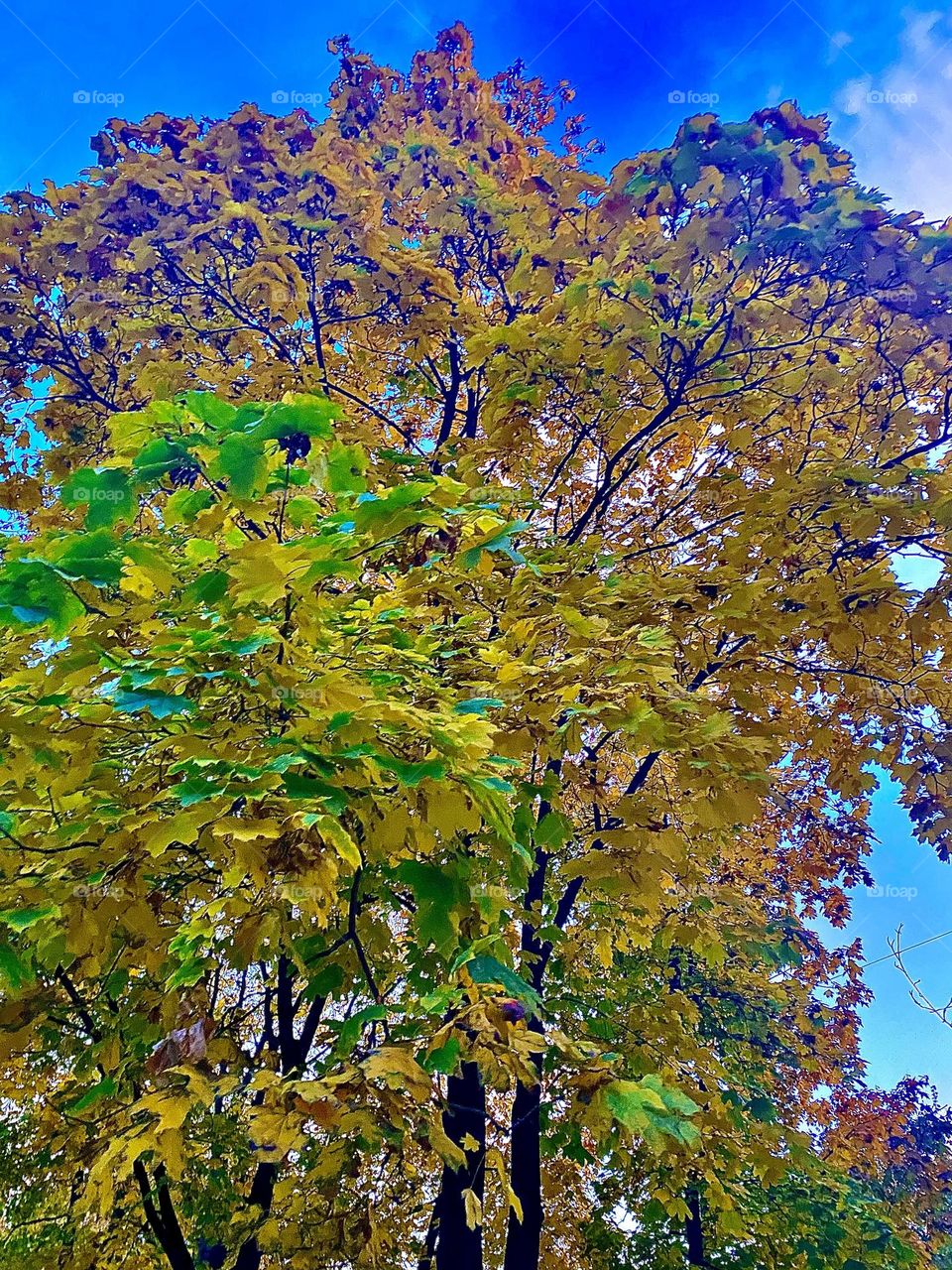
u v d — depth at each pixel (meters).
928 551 4.57
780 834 8.48
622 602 4.07
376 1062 1.86
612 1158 5.82
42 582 2.04
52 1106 3.71
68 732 2.37
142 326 5.14
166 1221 3.48
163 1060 2.17
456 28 7.09
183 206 5.10
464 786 2.29
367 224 5.02
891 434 5.42
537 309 5.97
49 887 2.23
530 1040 1.96
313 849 2.05
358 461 2.33
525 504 4.34
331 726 2.14
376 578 4.69
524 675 3.14
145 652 2.57
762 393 5.52
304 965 2.97
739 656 4.44
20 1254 4.27
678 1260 7.49
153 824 2.21
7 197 5.60
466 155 6.29
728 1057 9.00
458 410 6.75
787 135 4.33
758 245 4.37
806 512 4.55
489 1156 2.25
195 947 2.38
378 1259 3.67
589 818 5.66
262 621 2.32
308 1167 3.84
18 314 5.44
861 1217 8.21
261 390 5.20
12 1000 3.00
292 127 5.64
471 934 2.75
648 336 4.74
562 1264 7.30
